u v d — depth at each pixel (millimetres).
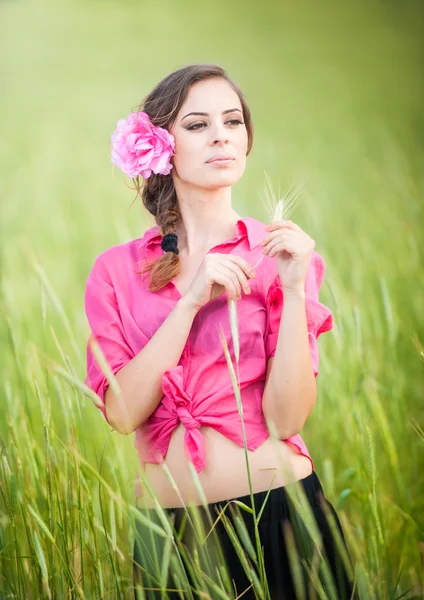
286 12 21984
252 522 3078
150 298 3293
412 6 20609
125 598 3350
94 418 4309
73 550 3312
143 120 3305
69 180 11820
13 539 3346
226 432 3098
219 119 3264
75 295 6855
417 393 5270
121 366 3252
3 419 4164
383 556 3350
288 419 3094
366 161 11102
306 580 3076
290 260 3057
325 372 4703
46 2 23906
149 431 3223
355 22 20609
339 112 15055
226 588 2979
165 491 3164
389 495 4262
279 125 14641
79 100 17188
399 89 16375
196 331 3182
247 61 19297
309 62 18844
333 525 3041
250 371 3156
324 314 3203
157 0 23984
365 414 4344
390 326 3938
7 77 18844
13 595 3252
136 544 3201
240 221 3279
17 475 3406
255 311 3189
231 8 22547
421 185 9781
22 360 4863
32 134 14906
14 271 7254
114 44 21016
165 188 3461
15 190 11148
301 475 3158
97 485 3727
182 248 3396
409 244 6934
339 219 8648
